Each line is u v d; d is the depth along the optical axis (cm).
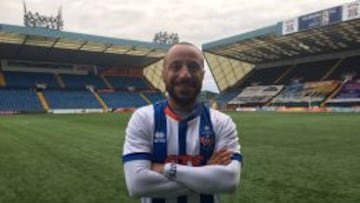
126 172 186
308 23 3444
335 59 5056
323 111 4147
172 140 188
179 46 185
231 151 193
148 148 188
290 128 1928
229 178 181
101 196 604
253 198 583
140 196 182
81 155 1051
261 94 5281
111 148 1200
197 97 191
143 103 5444
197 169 178
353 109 3881
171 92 187
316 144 1271
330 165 867
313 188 643
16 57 4894
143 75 6234
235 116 3275
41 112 4447
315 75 5041
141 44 4462
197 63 184
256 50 4959
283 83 5319
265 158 973
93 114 3978
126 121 2645
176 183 178
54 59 5131
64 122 2559
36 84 4969
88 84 5447
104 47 4497
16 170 837
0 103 4322
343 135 1555
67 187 668
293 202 559
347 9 3117
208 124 194
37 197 602
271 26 3831
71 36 3934
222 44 4628
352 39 4188
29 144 1316
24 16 4844
